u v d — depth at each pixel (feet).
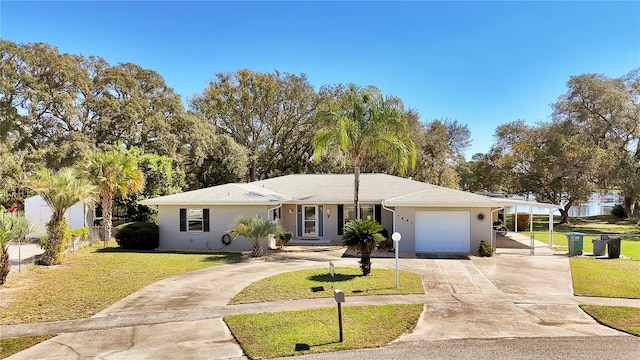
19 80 92.02
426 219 64.34
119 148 92.89
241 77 137.28
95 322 30.66
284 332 27.99
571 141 113.70
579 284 41.57
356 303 34.60
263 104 138.62
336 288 39.42
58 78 98.89
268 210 68.49
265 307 33.81
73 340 27.12
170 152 105.40
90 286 41.11
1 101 90.63
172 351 25.26
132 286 41.14
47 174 53.21
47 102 93.86
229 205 68.69
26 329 29.19
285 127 142.61
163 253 62.90
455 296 37.11
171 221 69.97
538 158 116.26
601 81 123.54
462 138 157.17
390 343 26.25
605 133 126.41
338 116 66.03
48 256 51.57
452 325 29.58
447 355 24.29
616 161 112.57
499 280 43.55
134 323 30.37
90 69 107.65
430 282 42.52
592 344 25.91
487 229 63.10
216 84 139.23
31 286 40.98
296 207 77.97
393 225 67.97
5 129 91.20
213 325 29.84
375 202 73.61
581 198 115.34
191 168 126.31
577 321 30.50
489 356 24.09
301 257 59.26
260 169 150.82
